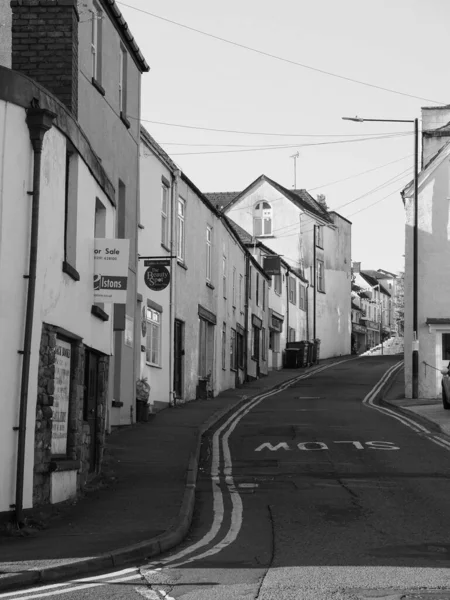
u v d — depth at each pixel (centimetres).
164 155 2914
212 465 1873
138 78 2581
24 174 1176
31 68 1664
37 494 1221
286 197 7250
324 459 1948
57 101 1284
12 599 813
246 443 2238
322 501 1447
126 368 2423
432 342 3959
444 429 2472
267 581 899
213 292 3928
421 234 4038
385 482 1645
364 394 4212
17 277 1162
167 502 1376
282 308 6391
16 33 1672
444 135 4212
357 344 10950
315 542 1127
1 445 1123
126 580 903
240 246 4744
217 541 1144
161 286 2525
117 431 2305
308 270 7288
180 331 3353
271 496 1502
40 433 1233
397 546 1096
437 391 3928
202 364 3806
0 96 1143
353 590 858
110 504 1356
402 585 880
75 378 1408
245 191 7325
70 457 1387
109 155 2225
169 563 998
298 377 5550
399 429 2562
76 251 1415
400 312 10538
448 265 4000
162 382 3030
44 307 1236
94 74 2119
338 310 8044
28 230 1181
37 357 1203
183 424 2558
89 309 1518
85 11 1959
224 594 841
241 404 3559
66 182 1414
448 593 846
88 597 826
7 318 1141
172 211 3106
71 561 943
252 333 5216
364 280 12850
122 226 2383
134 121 2519
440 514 1325
